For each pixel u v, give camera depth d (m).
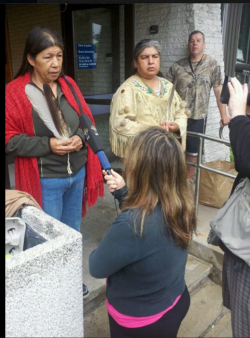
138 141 1.14
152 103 2.12
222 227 1.45
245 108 1.32
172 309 1.25
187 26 3.29
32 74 1.64
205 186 3.23
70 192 1.89
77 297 1.25
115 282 1.23
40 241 1.30
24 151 1.61
